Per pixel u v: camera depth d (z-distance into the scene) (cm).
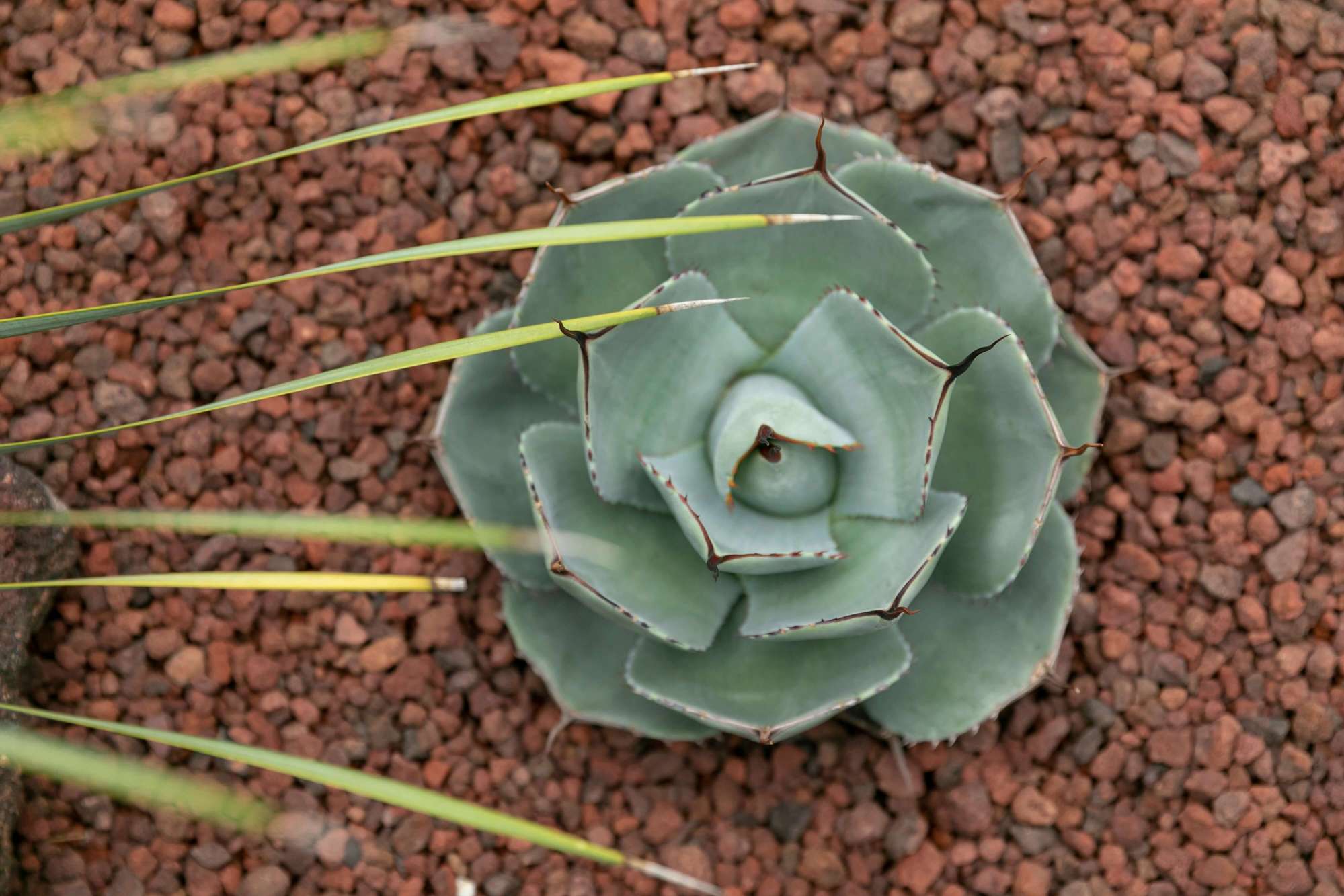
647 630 176
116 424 191
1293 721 187
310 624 190
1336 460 189
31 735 159
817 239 180
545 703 190
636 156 195
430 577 191
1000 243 183
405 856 188
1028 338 184
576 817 189
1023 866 188
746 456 176
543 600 185
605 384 177
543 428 180
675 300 177
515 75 195
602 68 195
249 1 195
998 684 182
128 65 194
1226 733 187
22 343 191
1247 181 192
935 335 180
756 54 196
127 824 187
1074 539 181
